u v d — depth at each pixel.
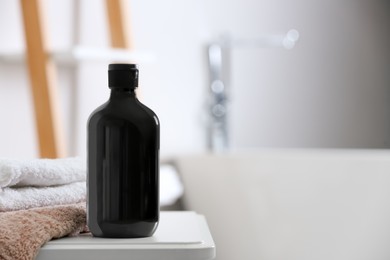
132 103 0.90
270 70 3.13
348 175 2.55
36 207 0.94
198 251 0.84
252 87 3.07
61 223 0.88
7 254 0.81
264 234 2.57
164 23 2.77
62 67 2.32
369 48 3.44
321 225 2.54
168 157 2.78
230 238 2.59
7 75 2.11
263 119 3.11
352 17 3.38
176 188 2.46
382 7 3.47
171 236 0.91
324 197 2.56
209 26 2.94
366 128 3.44
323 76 3.29
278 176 2.60
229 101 2.91
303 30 3.22
